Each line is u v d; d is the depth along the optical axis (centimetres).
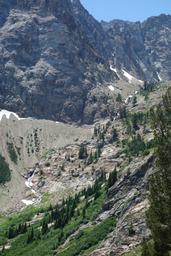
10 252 18850
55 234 18625
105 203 15662
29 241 19425
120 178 15675
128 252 10225
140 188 13450
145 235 10644
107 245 11681
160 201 6256
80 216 19050
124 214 13138
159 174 6375
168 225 6200
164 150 6362
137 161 15525
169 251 6412
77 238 15675
